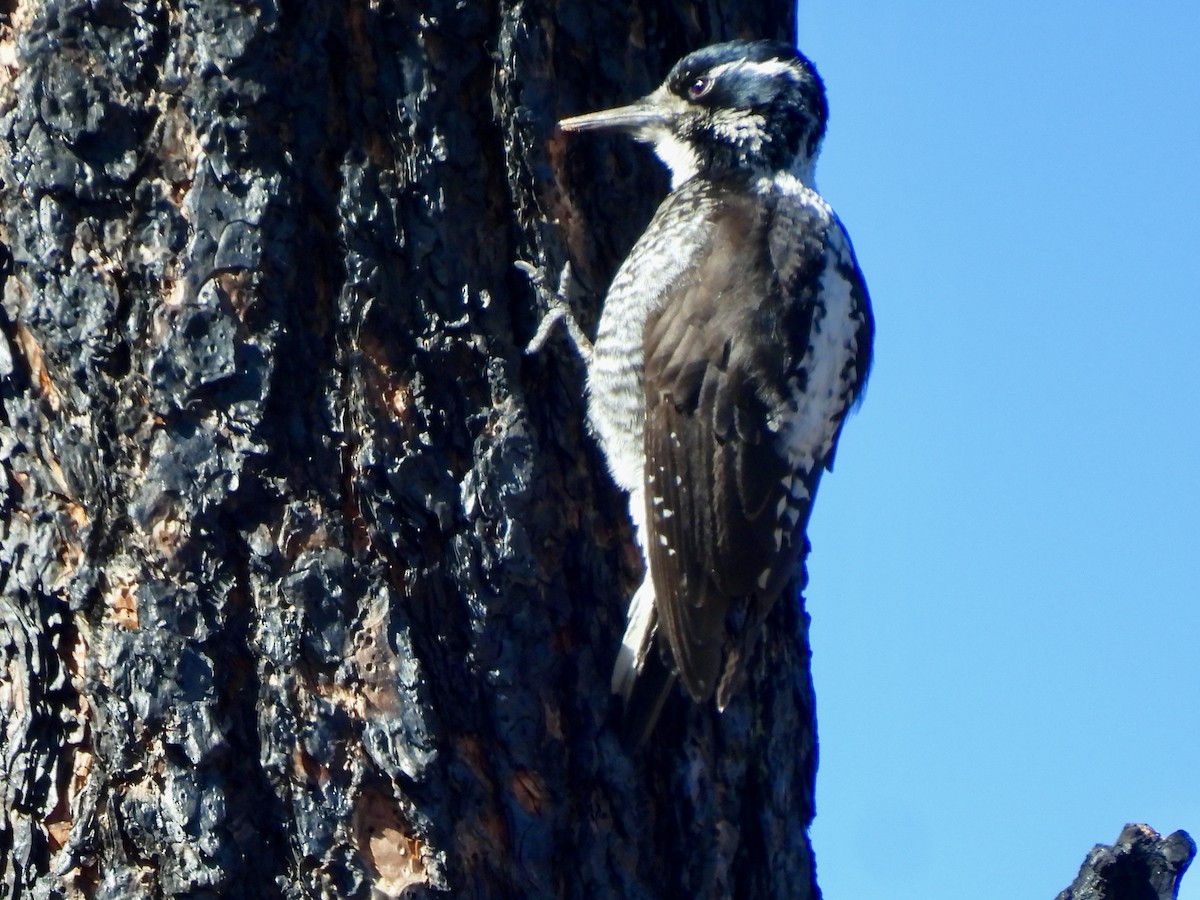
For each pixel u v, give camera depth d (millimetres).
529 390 7004
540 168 7141
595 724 6824
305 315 6445
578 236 7566
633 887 6789
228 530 6301
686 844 7098
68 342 6355
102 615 6355
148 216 6352
